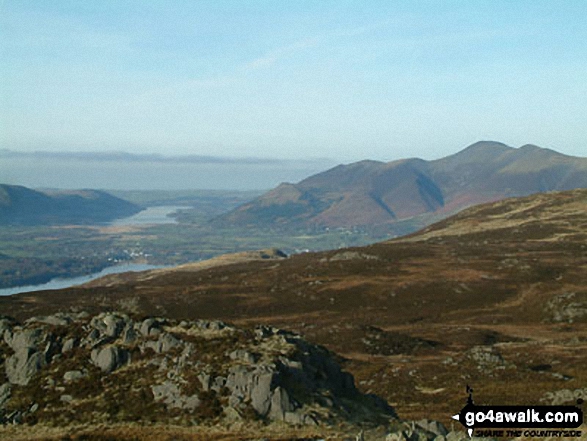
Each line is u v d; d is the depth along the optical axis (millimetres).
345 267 196625
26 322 57500
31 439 41312
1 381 49719
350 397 49781
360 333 116875
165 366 48406
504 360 87938
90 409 44719
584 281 153125
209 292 179625
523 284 158875
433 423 43031
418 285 165875
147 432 40781
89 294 192750
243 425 40969
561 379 72562
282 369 46094
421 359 96375
